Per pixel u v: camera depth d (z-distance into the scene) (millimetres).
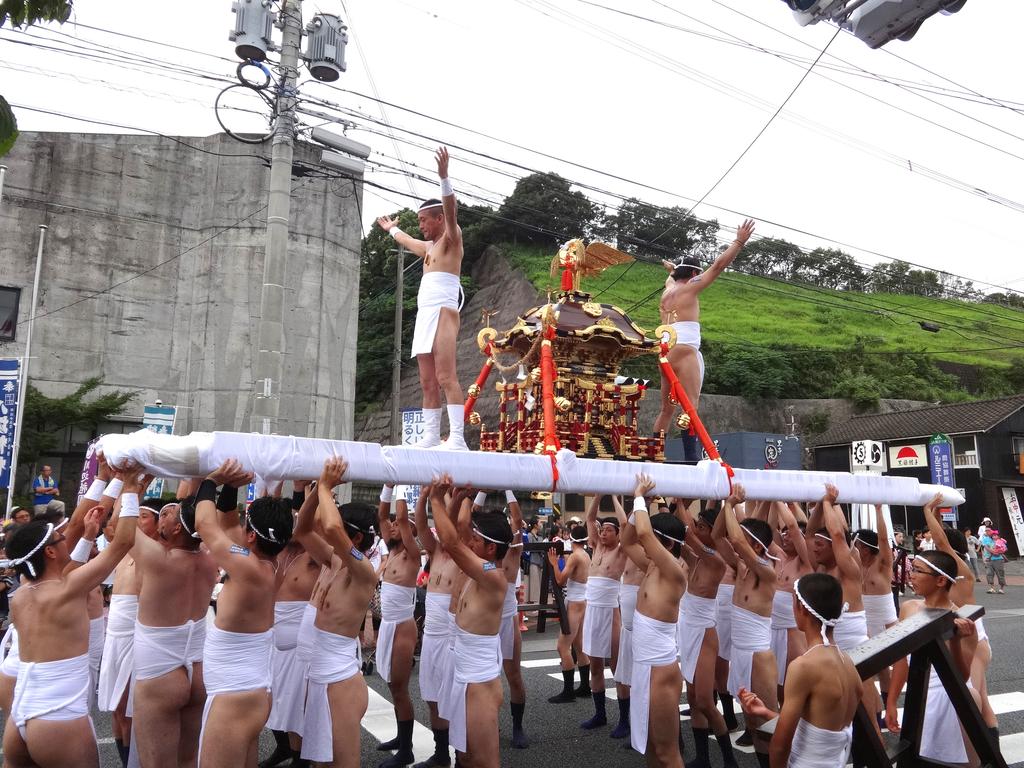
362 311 36844
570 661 8281
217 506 4566
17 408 13898
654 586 5617
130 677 5621
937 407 27531
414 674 9438
